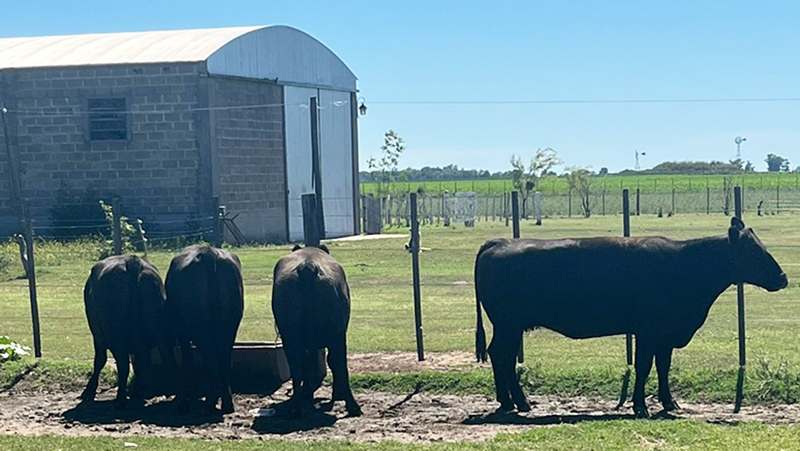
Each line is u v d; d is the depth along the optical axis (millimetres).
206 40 44094
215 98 42312
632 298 12641
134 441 11195
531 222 58875
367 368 15305
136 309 13156
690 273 12641
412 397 13867
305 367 13422
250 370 14352
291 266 12789
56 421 12695
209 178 42000
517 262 12773
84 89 42438
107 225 38344
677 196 86875
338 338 12609
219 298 12938
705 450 10352
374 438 11367
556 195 84875
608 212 73188
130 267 13211
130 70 42094
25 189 43062
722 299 23531
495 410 12977
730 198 79375
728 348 16500
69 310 22750
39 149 42875
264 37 46312
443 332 18906
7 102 42844
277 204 47375
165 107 42062
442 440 11172
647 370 12695
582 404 13336
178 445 10938
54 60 43125
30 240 16641
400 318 20953
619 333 12875
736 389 13344
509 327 12852
